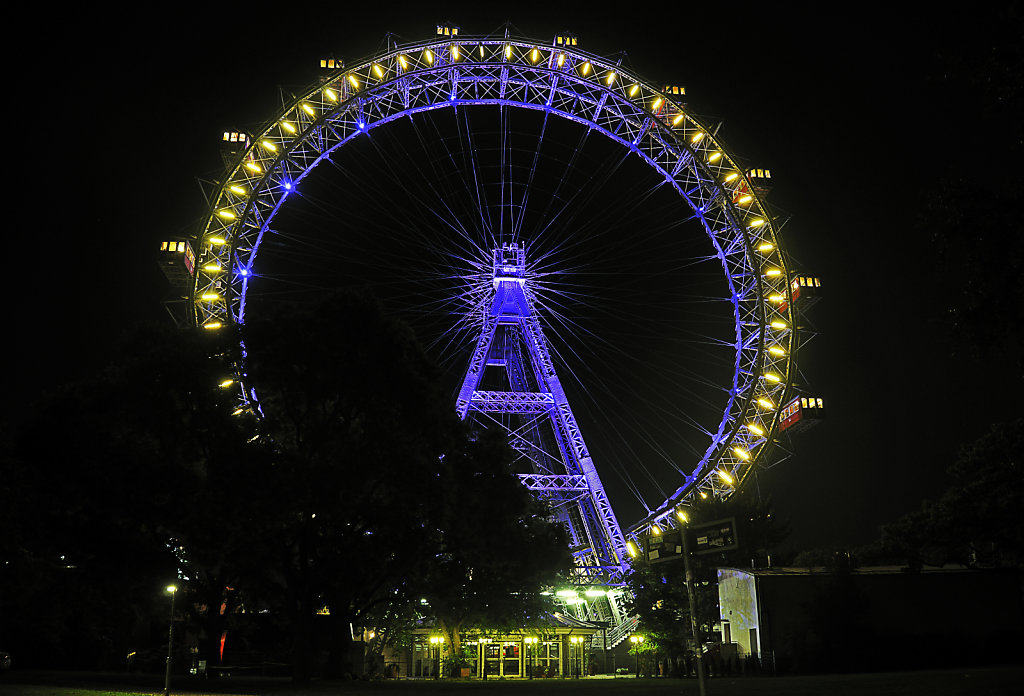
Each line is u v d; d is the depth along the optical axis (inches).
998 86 869.2
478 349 3019.2
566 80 3115.2
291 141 2913.4
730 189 3083.2
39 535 1731.1
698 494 2896.2
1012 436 1979.6
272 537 1738.4
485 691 1424.7
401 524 1713.8
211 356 1835.6
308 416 1831.9
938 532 1978.3
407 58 3043.8
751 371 2928.2
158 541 1825.8
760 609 1897.1
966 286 879.1
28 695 1282.0
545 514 2303.2
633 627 2842.0
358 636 2977.4
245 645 2544.3
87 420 1744.6
